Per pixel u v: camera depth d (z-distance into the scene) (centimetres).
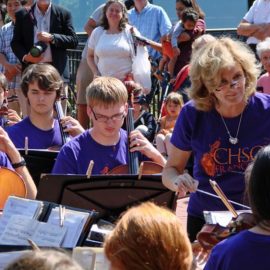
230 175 596
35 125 822
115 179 611
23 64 1391
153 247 372
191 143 607
